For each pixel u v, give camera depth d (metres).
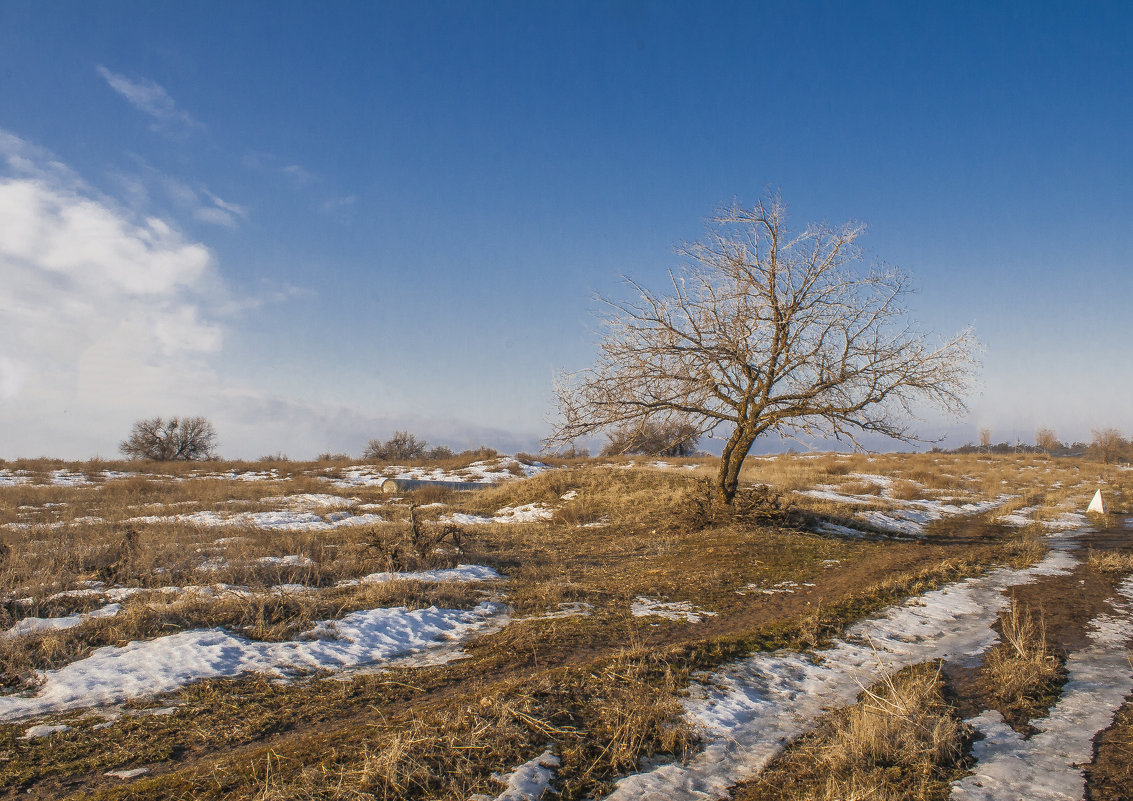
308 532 16.89
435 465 41.12
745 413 16.02
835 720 5.43
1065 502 25.50
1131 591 10.11
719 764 4.74
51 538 14.54
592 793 4.30
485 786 4.29
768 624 8.19
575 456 46.78
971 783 4.38
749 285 15.23
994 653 7.09
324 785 4.26
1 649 6.74
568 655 7.18
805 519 17.27
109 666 6.52
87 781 4.50
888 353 14.88
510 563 12.95
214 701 5.86
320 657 7.07
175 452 58.69
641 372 15.09
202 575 10.35
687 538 15.57
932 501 25.62
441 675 6.62
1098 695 5.95
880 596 9.77
